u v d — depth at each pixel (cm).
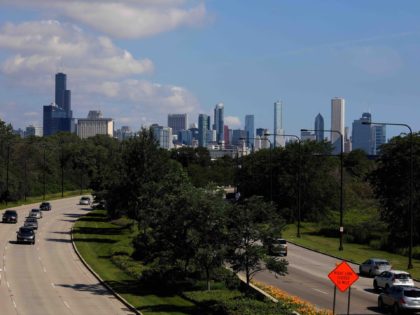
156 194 5472
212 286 4009
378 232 7788
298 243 7281
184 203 3903
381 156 7412
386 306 3366
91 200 14875
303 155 10125
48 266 5344
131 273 4822
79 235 7631
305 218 10162
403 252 6425
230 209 3541
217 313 3241
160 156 7025
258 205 3484
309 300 3644
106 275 4809
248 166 11069
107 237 7506
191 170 14462
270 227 3456
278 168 10394
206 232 3788
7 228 8462
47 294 4012
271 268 3412
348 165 14800
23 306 3562
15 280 4569
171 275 4297
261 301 3341
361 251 6631
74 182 18138
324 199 10200
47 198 15175
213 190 4012
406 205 6969
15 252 6184
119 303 3722
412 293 3234
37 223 8600
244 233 3453
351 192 11262
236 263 3503
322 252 6506
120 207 7044
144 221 5056
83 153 18400
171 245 4116
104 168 11112
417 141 7169
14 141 14738
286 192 10181
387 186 7275
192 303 3622
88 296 3972
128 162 6950
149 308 3478
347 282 2453
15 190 13225
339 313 3209
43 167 16412
